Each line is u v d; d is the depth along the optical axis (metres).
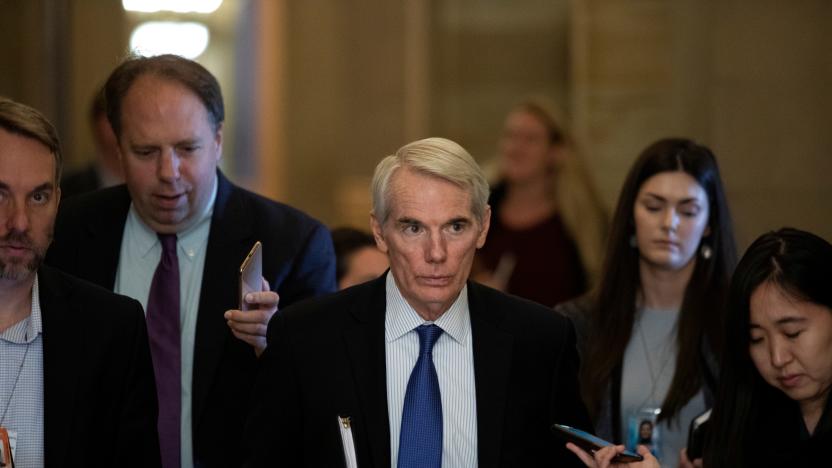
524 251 13.40
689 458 7.66
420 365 6.52
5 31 19.14
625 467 6.45
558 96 21.42
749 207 19.58
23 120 6.12
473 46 21.52
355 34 21.23
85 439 6.34
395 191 6.26
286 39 21.23
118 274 7.90
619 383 8.80
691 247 8.73
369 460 6.38
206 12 21.02
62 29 19.58
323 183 21.39
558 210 13.58
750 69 19.55
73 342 6.39
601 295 9.02
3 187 6.06
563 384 6.72
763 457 7.12
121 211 7.98
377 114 21.25
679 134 19.81
